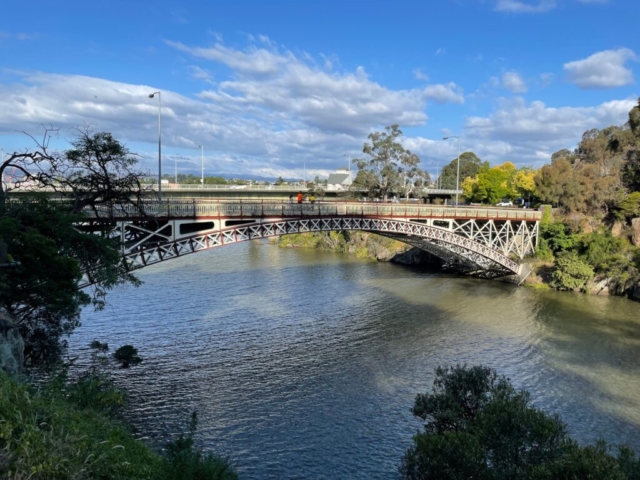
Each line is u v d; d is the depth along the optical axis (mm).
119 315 43250
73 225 25484
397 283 61031
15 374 15898
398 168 88000
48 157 25031
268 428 23938
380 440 22938
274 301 50281
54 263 21203
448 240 55219
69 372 29281
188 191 70812
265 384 29094
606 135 80000
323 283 60375
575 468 11773
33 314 25594
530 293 55531
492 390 19062
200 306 47250
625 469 13062
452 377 20250
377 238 85438
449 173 149375
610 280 54719
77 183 27281
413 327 41625
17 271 19406
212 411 25531
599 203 64250
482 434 14664
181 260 79125
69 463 8703
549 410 25906
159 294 51969
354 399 27188
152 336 37719
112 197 28391
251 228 40500
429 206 54188
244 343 36625
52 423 10094
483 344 37094
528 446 14219
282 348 35656
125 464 10484
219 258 82062
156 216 35000
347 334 39375
